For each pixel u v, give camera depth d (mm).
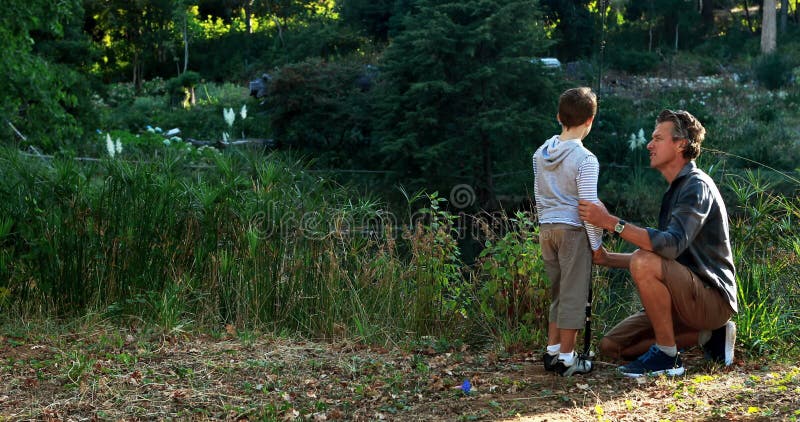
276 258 5387
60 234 5316
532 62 16047
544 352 4668
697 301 3984
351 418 3602
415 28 16203
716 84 24953
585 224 3967
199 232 5535
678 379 3969
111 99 27266
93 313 5109
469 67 15664
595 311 5195
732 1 34344
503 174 16781
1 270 5270
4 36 10578
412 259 5465
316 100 17672
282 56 30406
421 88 15070
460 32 15227
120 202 5477
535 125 15789
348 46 29000
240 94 27438
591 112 3951
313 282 5355
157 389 3961
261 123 22219
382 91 17125
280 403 3781
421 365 4391
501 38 15844
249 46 33750
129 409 3701
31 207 5434
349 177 16234
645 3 30172
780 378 3902
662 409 3510
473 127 15102
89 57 19422
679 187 4043
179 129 22547
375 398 3844
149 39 32469
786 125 20234
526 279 5137
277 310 5297
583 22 27891
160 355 4512
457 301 5414
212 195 5484
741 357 4375
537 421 3438
